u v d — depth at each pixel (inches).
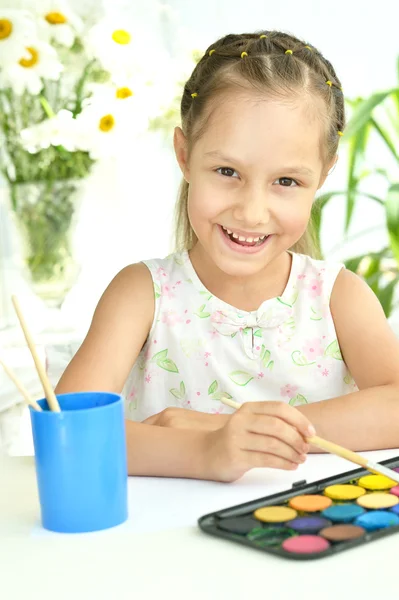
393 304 112.7
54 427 34.7
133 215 118.9
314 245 69.5
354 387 62.1
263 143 50.4
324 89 53.7
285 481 41.6
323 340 60.6
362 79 123.0
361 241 125.7
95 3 99.3
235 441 41.3
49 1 78.7
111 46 76.7
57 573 31.2
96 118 76.4
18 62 76.5
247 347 60.1
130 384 63.0
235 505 35.7
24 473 43.8
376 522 33.6
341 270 62.4
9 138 82.6
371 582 29.2
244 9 120.3
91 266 114.8
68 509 35.0
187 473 42.5
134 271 61.4
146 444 43.6
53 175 83.6
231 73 52.0
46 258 86.2
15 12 76.2
